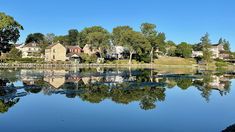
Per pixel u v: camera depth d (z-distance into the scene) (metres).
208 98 37.81
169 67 136.25
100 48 147.62
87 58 142.00
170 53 186.62
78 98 35.69
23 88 43.38
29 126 22.33
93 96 37.56
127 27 151.38
